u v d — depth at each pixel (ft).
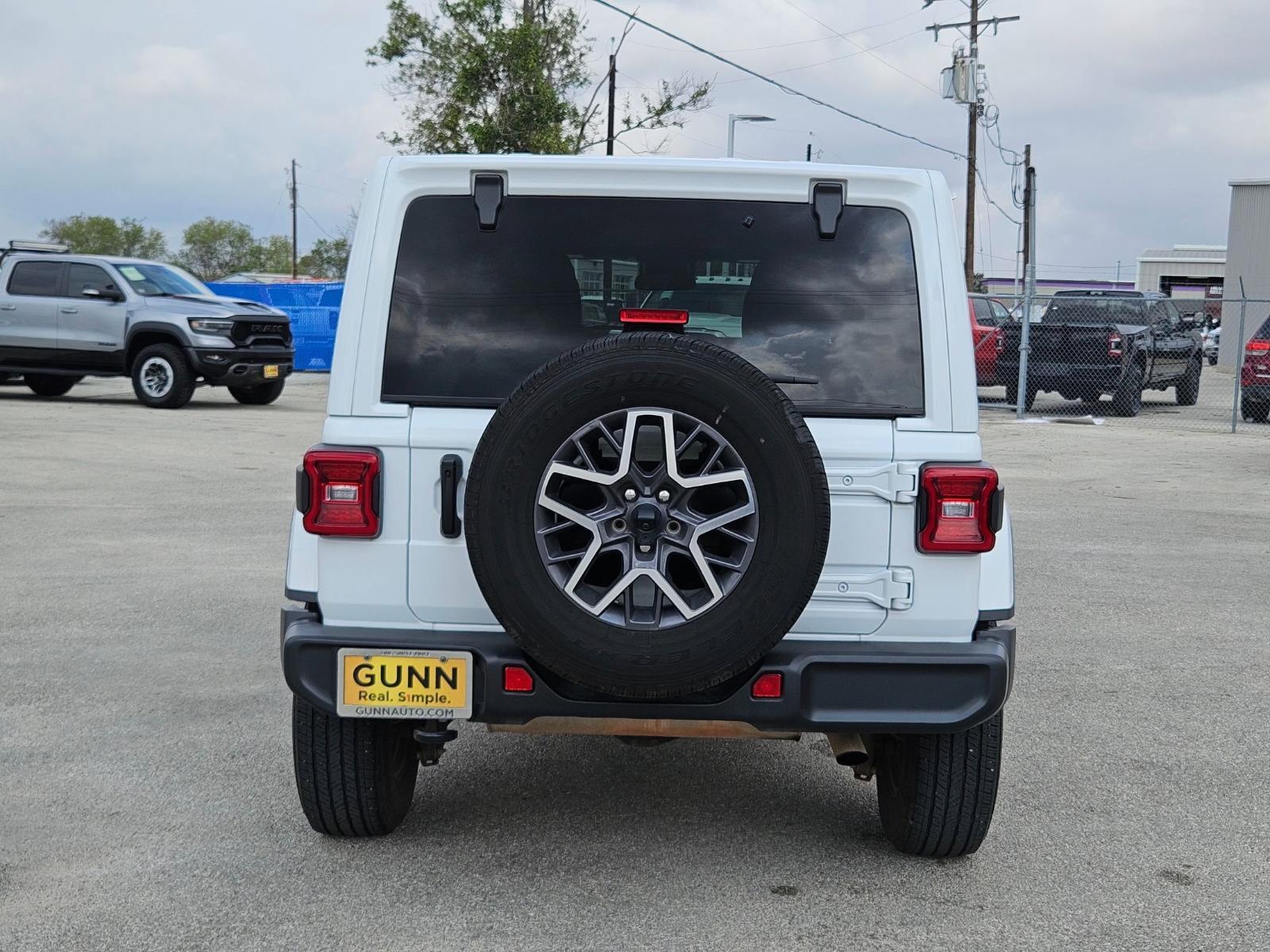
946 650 12.20
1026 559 31.73
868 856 13.97
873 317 12.56
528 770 16.69
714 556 11.36
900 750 13.57
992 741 13.07
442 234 12.65
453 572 12.35
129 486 40.24
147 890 12.78
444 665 12.18
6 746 17.02
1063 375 69.82
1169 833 14.82
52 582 26.99
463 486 12.29
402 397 12.48
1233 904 12.88
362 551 12.40
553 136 93.09
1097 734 18.49
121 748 16.99
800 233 12.65
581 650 11.18
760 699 11.95
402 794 14.19
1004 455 54.29
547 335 12.62
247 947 11.60
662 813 15.17
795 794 15.94
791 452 11.04
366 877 13.15
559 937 11.88
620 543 11.24
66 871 13.20
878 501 12.28
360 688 12.25
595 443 11.57
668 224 12.66
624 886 13.04
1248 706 19.90
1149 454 54.90
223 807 15.05
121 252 314.76
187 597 25.71
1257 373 66.90
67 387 71.92
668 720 12.03
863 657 12.01
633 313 11.82
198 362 64.75
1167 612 26.21
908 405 12.45
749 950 11.68
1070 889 13.21
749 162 12.64
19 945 11.58
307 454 12.36
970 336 12.50
